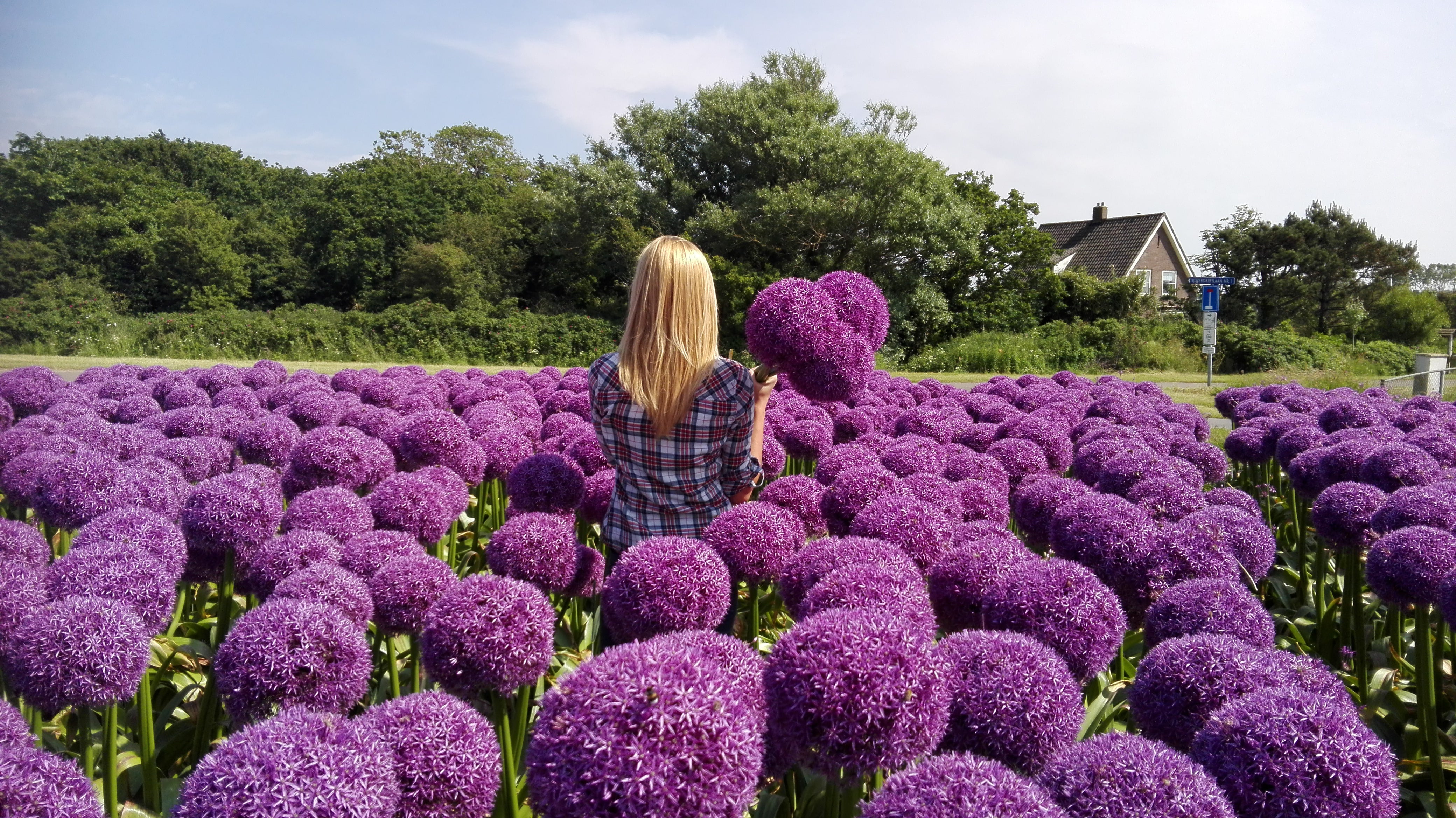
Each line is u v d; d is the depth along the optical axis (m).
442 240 47.50
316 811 1.63
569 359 33.19
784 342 3.13
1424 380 19.06
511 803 2.44
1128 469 4.71
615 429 3.33
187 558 3.39
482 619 2.34
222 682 2.35
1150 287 48.06
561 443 5.49
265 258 50.97
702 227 37.97
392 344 31.78
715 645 2.07
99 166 53.28
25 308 29.62
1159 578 3.33
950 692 2.00
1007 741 2.11
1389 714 3.62
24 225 49.34
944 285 39.88
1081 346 32.81
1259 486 6.41
